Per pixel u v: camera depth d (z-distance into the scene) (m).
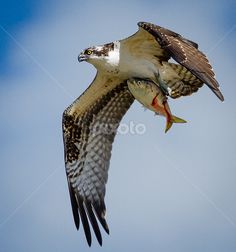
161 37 17.02
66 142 18.98
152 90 17.94
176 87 18.25
